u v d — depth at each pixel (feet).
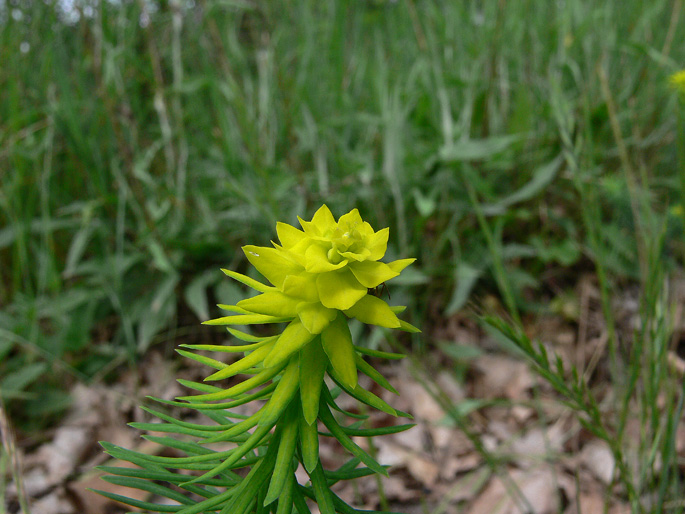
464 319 1.51
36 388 1.29
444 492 1.09
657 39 1.95
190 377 1.36
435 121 1.76
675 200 1.60
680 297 1.28
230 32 1.91
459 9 1.90
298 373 0.38
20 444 1.18
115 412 1.26
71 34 1.90
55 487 1.08
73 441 1.18
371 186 1.56
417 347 1.43
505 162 1.64
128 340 1.35
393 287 1.46
